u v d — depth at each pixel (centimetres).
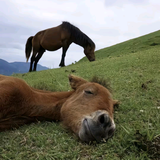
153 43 807
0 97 101
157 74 213
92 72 279
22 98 109
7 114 107
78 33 494
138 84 184
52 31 501
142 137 82
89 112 94
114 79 216
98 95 104
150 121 108
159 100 145
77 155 78
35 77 327
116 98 153
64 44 501
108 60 387
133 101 143
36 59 539
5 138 94
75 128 95
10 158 77
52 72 344
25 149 83
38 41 522
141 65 266
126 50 798
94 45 504
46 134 97
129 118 115
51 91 148
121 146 84
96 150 82
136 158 74
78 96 111
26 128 105
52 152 80
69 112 104
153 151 77
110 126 87
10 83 107
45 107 115
